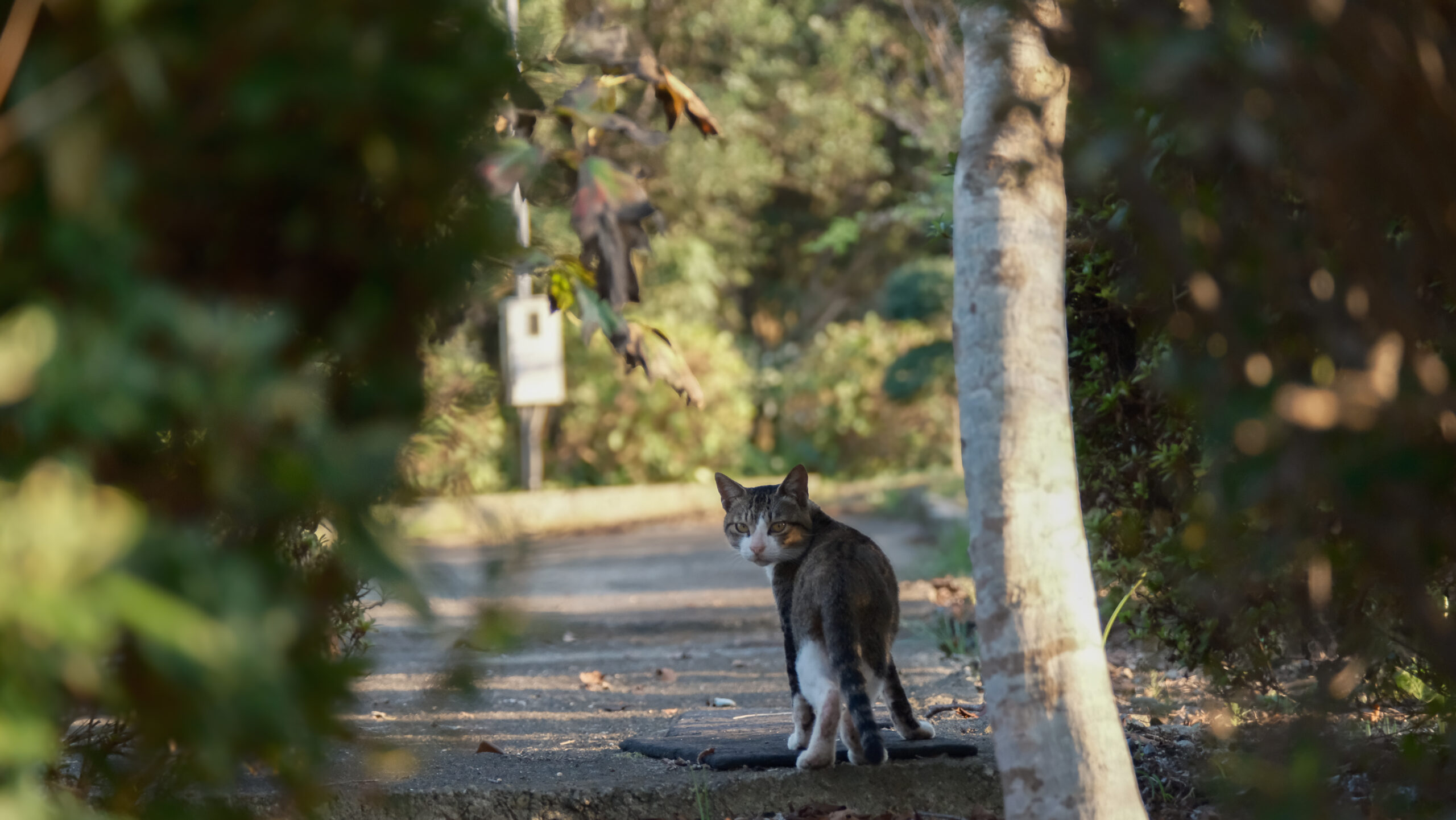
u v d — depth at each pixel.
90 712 3.27
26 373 2.15
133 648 2.37
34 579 2.04
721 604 18.33
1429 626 3.42
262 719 2.38
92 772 4.02
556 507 29.78
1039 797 4.30
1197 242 3.34
